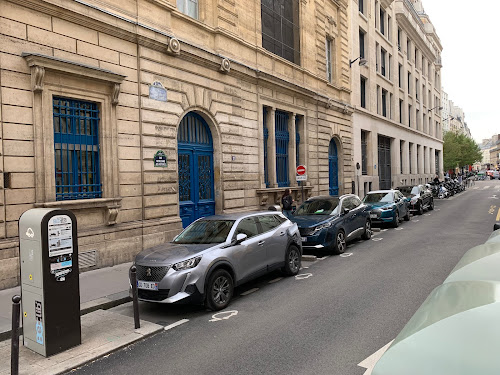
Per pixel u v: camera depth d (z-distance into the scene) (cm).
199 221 788
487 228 1430
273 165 1609
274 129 1625
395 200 1619
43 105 797
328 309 614
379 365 172
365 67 2730
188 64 1166
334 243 1033
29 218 491
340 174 2288
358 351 458
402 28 3709
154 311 655
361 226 1223
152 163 1036
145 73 1023
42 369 444
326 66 2100
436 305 211
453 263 889
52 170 812
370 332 512
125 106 975
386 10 3262
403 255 1002
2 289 726
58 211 493
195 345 505
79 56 873
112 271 877
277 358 451
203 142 1291
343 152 2303
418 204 1983
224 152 1320
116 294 717
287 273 839
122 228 952
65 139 864
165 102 1081
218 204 1312
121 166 962
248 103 1453
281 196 1628
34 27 791
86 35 889
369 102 2795
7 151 745
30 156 780
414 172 4016
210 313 630
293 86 1719
